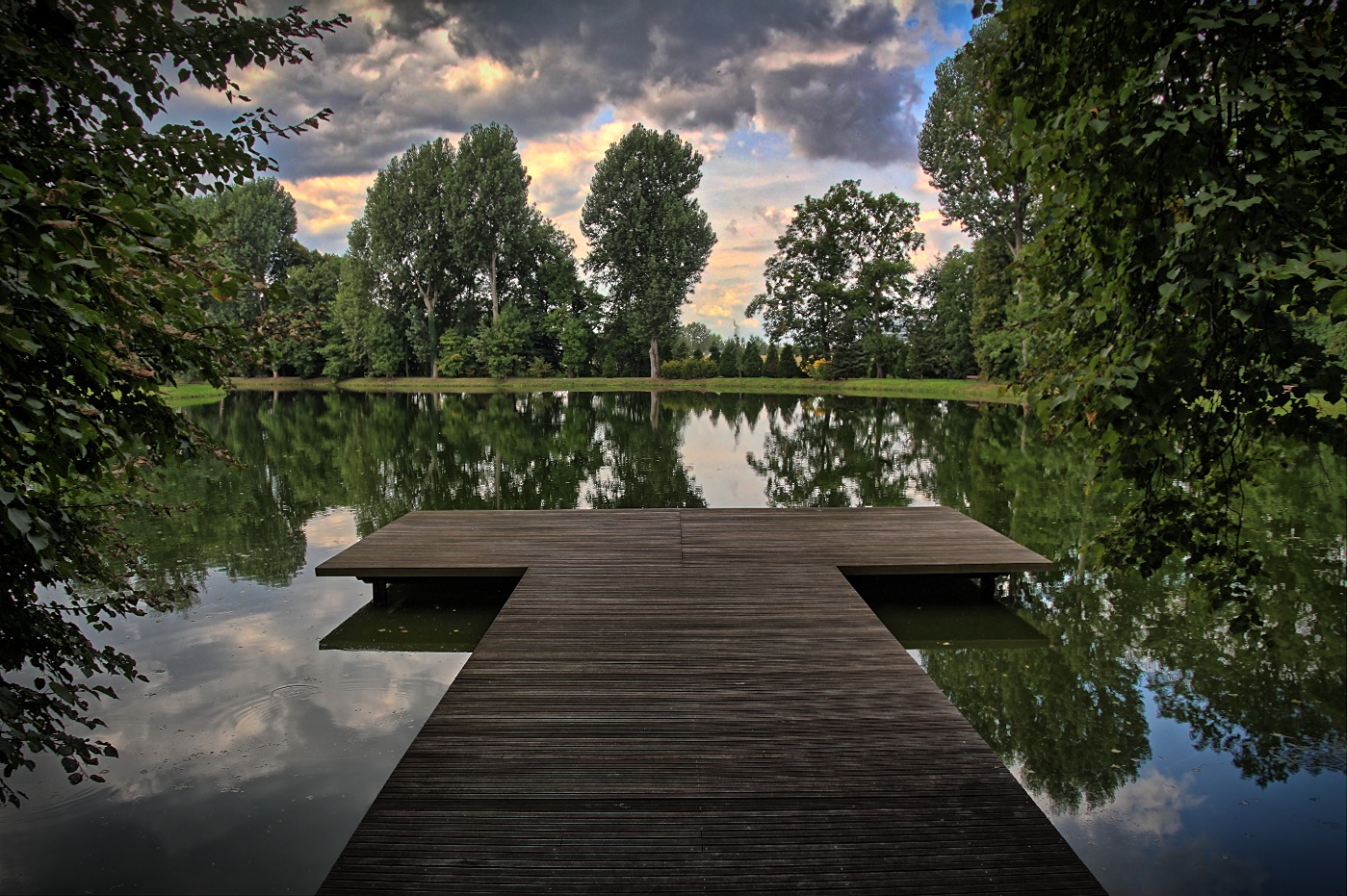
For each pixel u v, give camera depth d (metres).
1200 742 3.92
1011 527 8.24
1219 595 2.74
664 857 2.38
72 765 2.30
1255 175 1.91
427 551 6.18
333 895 2.21
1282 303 1.96
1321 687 4.48
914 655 5.02
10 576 2.32
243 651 5.02
